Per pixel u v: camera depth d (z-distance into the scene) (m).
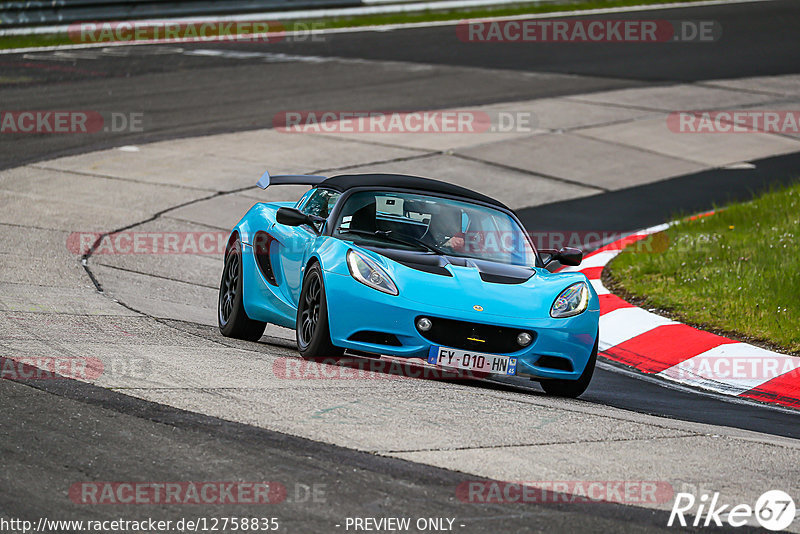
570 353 26.89
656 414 26.41
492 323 26.14
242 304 32.62
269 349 30.55
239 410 21.00
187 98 80.62
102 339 28.03
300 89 85.94
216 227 51.84
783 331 35.41
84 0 105.88
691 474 19.27
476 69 98.62
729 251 46.31
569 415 23.41
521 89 90.38
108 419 19.81
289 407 21.55
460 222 30.19
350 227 29.25
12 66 89.12
